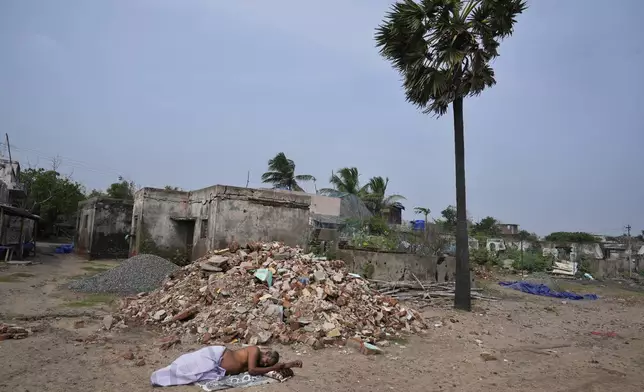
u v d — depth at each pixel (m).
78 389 5.06
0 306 9.86
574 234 47.06
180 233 20.64
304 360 6.78
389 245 19.86
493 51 12.67
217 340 7.52
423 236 21.78
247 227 17.05
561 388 6.11
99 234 25.05
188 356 5.54
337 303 9.17
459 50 12.59
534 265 29.58
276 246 11.78
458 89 13.02
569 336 10.21
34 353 6.38
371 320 9.18
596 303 17.27
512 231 52.88
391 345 8.19
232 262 10.50
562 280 27.66
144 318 8.95
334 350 7.45
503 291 18.66
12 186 32.59
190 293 9.64
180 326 8.33
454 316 11.71
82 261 23.41
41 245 33.66
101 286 12.94
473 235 33.47
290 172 41.09
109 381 5.38
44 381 5.26
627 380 6.68
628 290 24.38
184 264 20.45
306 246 18.16
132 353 6.53
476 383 6.16
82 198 43.88
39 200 39.62
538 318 12.60
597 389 6.15
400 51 13.16
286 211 17.94
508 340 9.36
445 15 12.52
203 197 18.41
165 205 20.47
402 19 12.43
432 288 15.95
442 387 5.89
